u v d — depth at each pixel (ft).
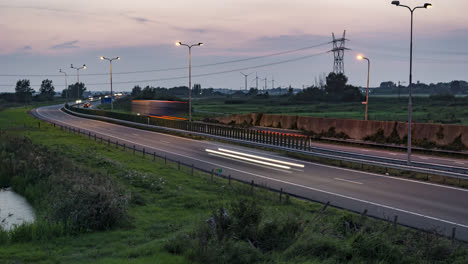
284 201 58.85
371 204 58.29
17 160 87.04
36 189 68.95
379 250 33.24
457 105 339.36
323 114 263.49
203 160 101.35
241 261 30.73
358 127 134.31
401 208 55.88
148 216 51.80
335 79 463.01
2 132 144.56
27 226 43.32
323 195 64.18
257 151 117.39
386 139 122.62
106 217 46.32
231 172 85.35
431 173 73.67
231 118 200.85
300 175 81.87
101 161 91.40
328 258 31.71
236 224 36.17
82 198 48.26
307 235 35.12
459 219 50.60
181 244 34.40
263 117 184.55
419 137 116.98
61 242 39.27
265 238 35.17
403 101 413.59
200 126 155.63
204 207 55.21
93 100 626.64
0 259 32.65
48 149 108.17
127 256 33.06
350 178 78.33
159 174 80.89
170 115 206.90
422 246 34.73
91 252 35.14
